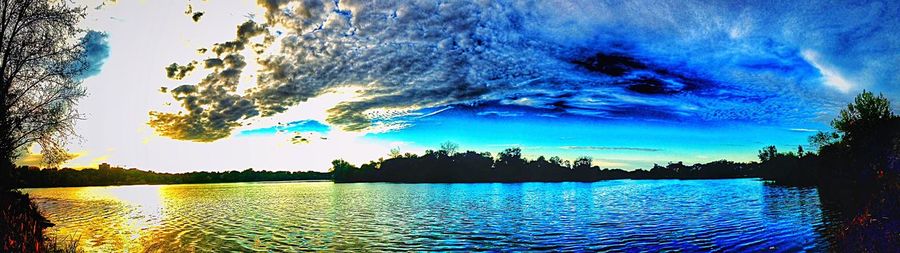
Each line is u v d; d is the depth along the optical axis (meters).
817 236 30.80
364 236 35.88
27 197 33.44
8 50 28.11
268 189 163.38
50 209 65.81
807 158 115.12
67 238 33.59
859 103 60.56
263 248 30.11
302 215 54.91
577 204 72.94
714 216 48.03
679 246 29.80
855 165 54.84
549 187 159.25
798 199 64.31
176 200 92.31
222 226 42.94
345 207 68.44
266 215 55.12
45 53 29.02
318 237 35.28
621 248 29.67
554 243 32.06
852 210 42.84
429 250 29.47
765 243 29.48
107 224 44.66
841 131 63.44
